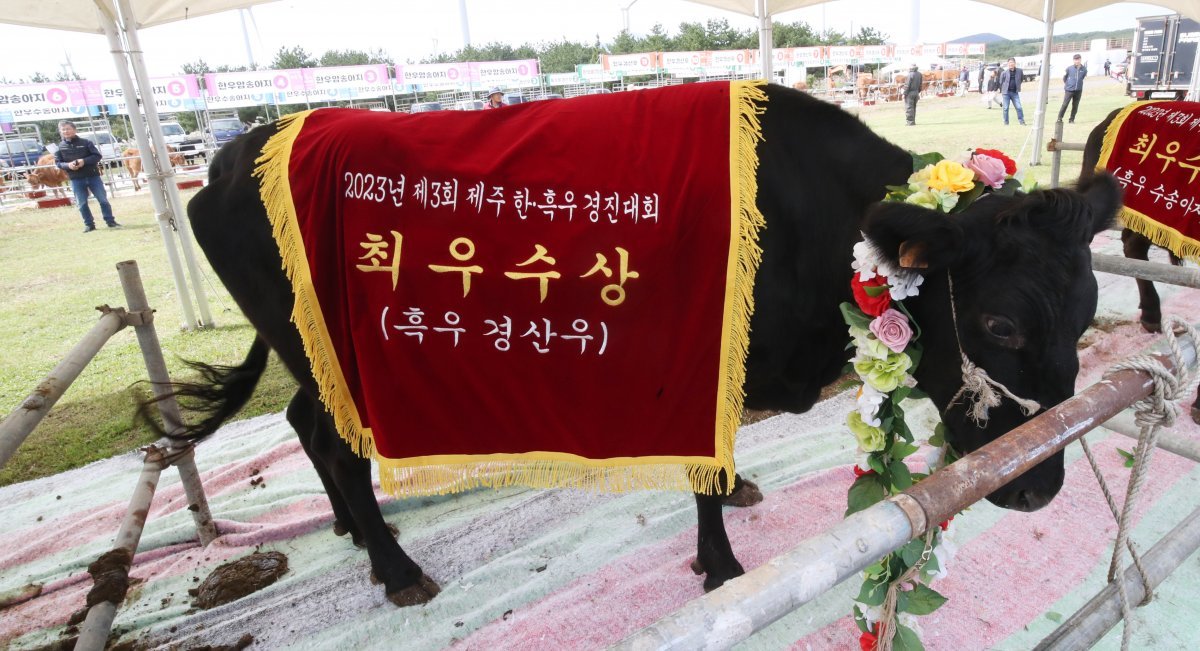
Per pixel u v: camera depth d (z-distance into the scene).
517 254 1.86
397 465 2.04
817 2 6.20
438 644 2.25
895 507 1.00
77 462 3.61
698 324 1.81
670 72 23.28
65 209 13.55
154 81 15.68
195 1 4.90
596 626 2.26
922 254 1.49
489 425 1.99
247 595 2.55
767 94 1.98
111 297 6.81
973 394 1.62
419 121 2.09
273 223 2.01
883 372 1.66
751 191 1.79
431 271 1.89
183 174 15.73
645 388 1.88
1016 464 1.09
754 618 0.86
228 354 4.94
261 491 3.23
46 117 16.45
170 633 2.39
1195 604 2.13
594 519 2.82
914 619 2.06
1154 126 3.75
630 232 1.81
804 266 1.94
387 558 2.47
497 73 20.42
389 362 1.97
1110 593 1.48
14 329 5.98
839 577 0.92
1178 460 2.83
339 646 2.28
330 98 17.50
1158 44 13.79
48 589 2.61
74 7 4.64
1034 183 1.67
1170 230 3.64
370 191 1.93
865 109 21.84
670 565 2.49
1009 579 2.30
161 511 3.13
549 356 1.89
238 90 16.48
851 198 1.90
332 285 2.00
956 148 11.13
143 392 2.30
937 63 29.39
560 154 1.89
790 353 2.06
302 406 2.61
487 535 2.80
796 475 3.00
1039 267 1.47
